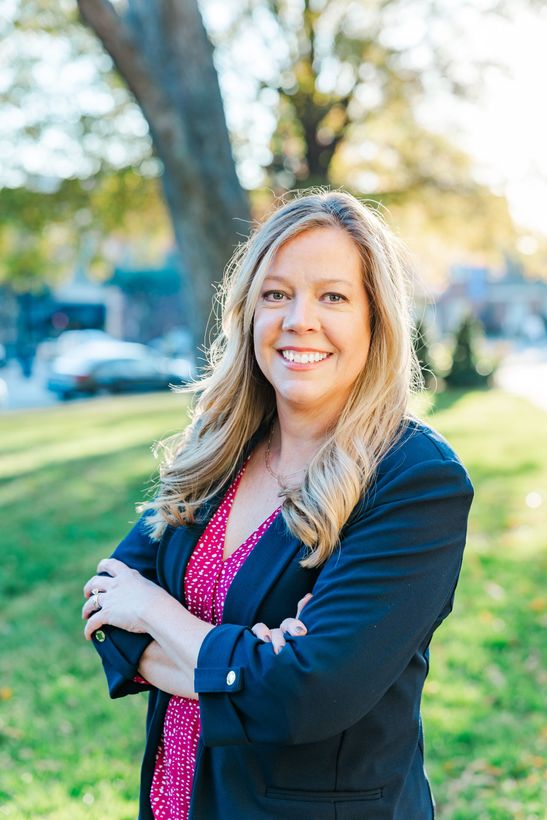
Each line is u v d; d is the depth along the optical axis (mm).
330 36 17859
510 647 4523
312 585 1500
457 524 1463
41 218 15625
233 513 1708
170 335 36438
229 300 1733
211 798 1524
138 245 19734
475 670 4223
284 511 1514
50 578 6035
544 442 11297
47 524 7543
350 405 1589
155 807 1689
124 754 3605
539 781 3289
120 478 9422
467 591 5410
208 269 8469
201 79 8422
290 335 1593
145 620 1602
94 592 1729
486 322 56219
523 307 56219
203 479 1738
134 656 1627
